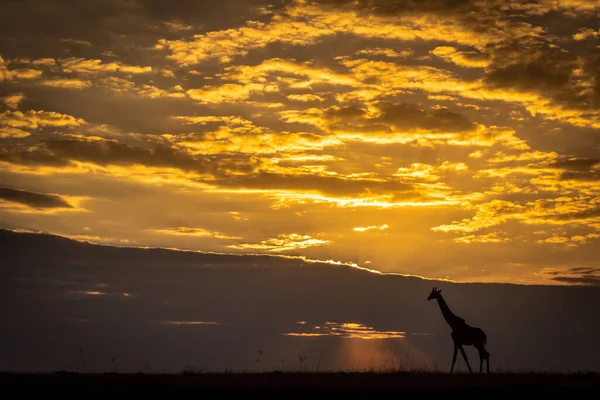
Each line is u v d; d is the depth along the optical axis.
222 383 86.94
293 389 83.00
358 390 82.75
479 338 114.31
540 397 82.06
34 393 81.69
